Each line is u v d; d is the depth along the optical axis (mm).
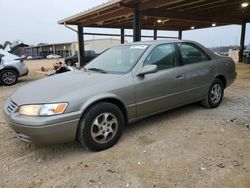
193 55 4359
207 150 3062
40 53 75625
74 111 2857
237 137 3420
